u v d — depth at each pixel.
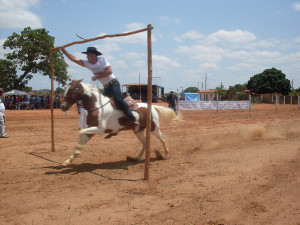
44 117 20.94
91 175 6.04
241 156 7.41
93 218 3.87
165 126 15.09
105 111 6.45
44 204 4.37
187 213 3.97
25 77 37.94
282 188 4.86
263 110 28.86
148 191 4.93
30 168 6.65
